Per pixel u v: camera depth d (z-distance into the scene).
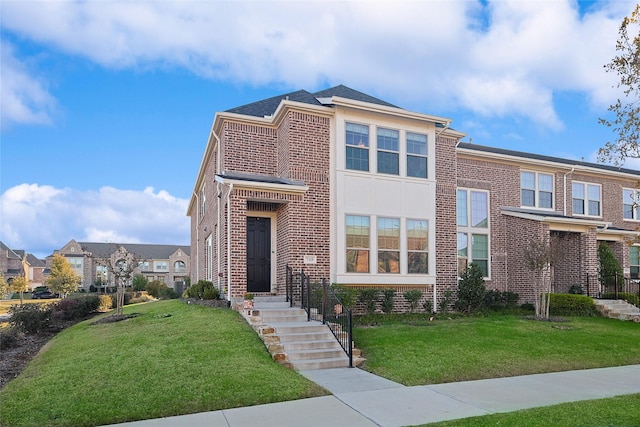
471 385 8.22
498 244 19.78
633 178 23.95
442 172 17.48
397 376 8.69
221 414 6.43
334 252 14.95
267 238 15.52
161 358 8.80
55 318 18.41
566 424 5.83
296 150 14.94
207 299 14.88
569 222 18.84
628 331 14.06
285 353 9.73
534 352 10.80
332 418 6.23
